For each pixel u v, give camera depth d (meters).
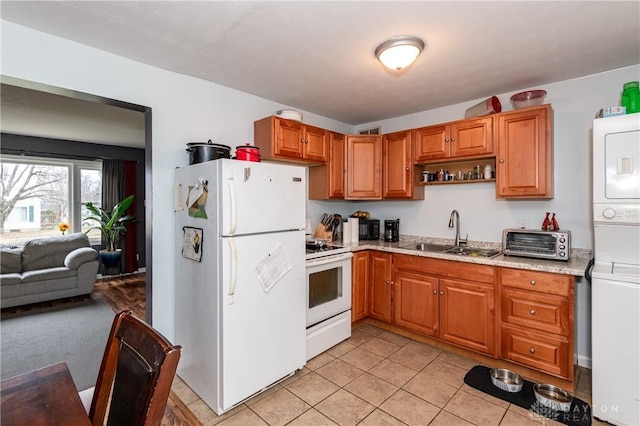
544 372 2.23
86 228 5.61
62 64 2.01
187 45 2.09
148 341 0.94
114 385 1.02
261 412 1.96
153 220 2.42
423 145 3.21
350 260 3.08
